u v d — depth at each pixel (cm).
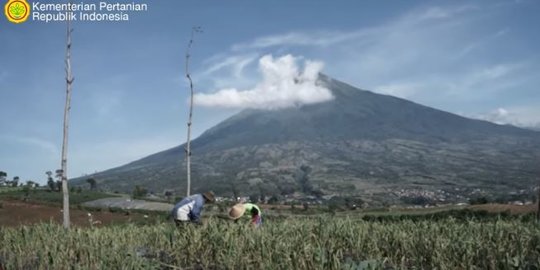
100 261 979
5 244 1246
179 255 1069
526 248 940
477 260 909
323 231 1069
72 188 10800
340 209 10275
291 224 1161
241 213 1291
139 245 1205
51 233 1236
